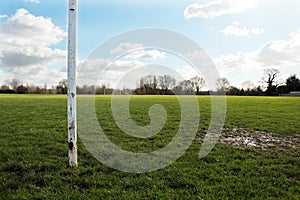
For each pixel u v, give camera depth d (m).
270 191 5.07
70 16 5.90
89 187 5.17
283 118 15.92
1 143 8.15
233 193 4.91
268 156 7.47
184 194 4.89
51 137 9.11
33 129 10.63
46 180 5.35
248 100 32.44
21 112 16.64
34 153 7.08
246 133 11.29
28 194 4.72
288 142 9.55
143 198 4.70
